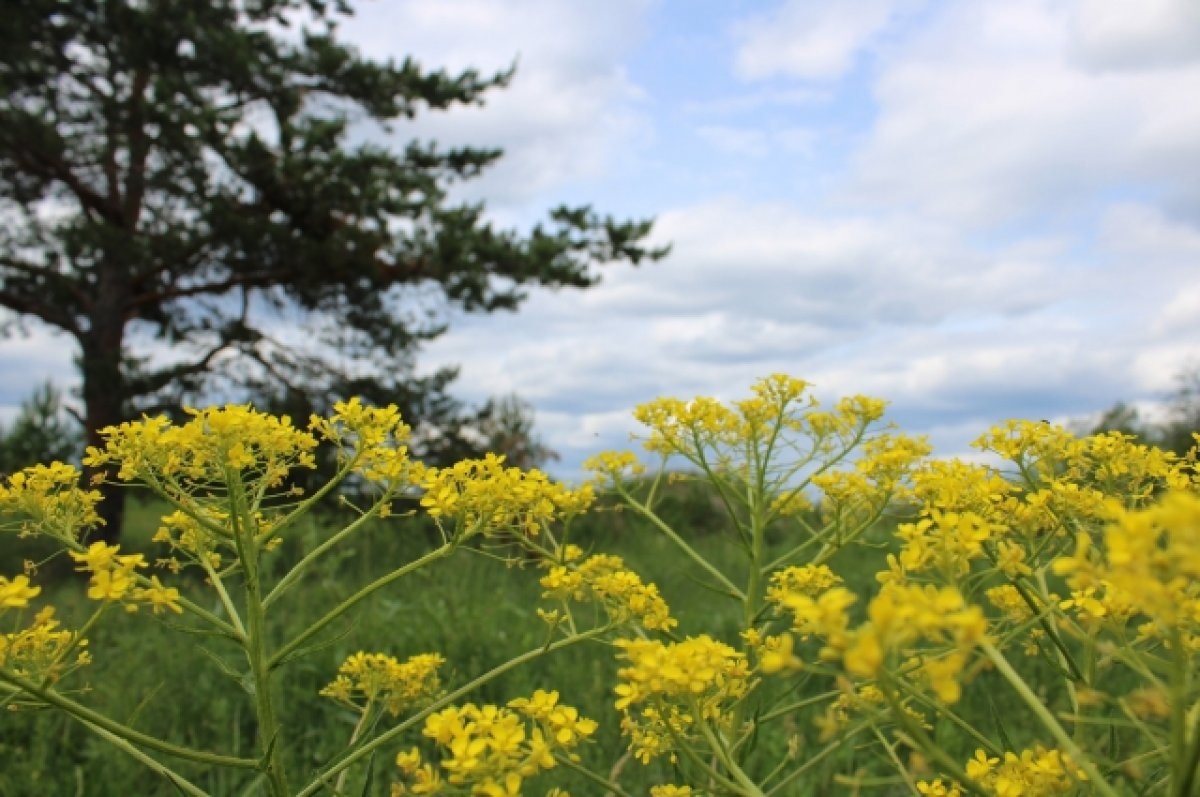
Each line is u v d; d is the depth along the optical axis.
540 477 2.91
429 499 2.48
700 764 1.89
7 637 2.04
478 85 17.94
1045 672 4.91
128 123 15.95
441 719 1.75
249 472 2.48
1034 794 1.89
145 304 17.86
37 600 7.48
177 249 15.94
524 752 1.75
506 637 6.07
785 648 1.31
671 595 7.86
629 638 2.98
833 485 3.00
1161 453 2.45
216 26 16.75
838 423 3.38
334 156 15.34
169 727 4.66
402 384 17.14
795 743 2.53
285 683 5.05
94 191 17.53
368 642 5.66
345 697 2.97
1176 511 1.15
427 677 2.99
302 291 16.89
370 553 10.71
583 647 5.82
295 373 17.55
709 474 3.30
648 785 3.87
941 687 1.24
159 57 15.76
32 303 17.41
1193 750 1.36
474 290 16.66
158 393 17.12
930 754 1.34
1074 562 1.37
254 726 4.72
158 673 5.38
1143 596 1.28
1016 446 2.48
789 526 9.85
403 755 1.78
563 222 17.55
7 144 16.16
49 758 4.35
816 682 5.06
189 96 15.31
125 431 2.31
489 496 2.46
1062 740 1.52
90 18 16.19
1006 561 2.00
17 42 15.67
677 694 1.90
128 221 17.41
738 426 3.33
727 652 2.10
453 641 5.69
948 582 1.72
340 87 17.58
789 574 2.95
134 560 2.09
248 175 15.83
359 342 17.53
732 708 2.53
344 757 2.49
